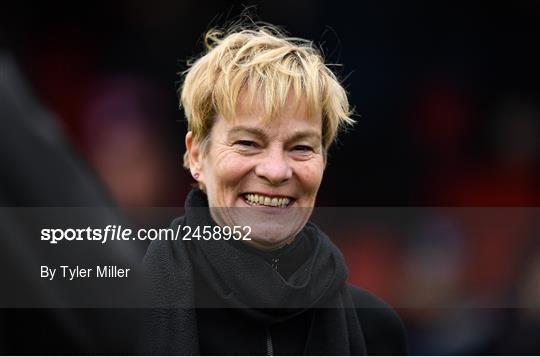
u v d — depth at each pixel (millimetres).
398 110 19891
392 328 7043
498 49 20438
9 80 3031
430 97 20094
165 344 5539
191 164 6168
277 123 5676
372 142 19656
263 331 6047
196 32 19422
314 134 5820
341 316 6250
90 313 3096
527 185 19391
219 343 5945
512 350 14211
